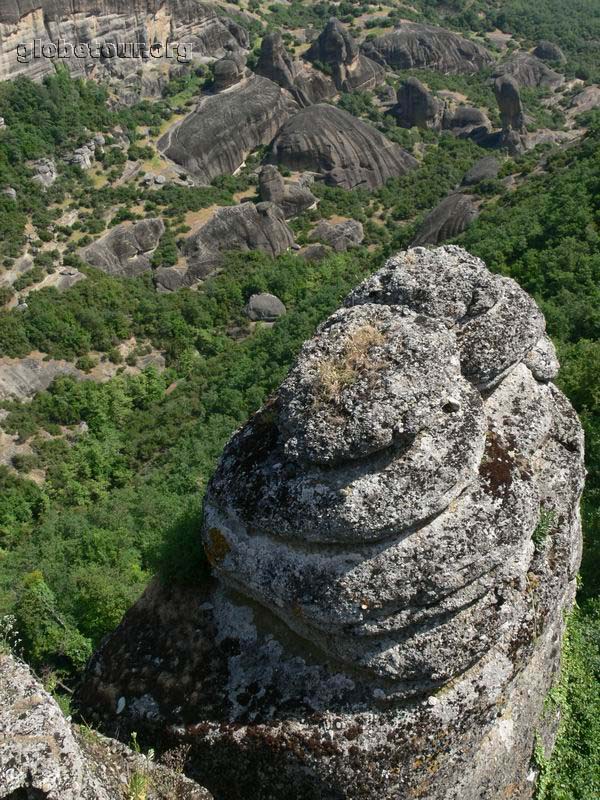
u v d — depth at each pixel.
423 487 8.48
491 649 9.20
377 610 8.46
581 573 14.77
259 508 9.05
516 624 9.34
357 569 8.48
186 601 10.47
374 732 8.64
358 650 8.71
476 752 9.30
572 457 11.32
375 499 8.40
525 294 11.23
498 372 10.53
